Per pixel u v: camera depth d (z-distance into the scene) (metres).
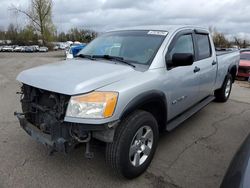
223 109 6.18
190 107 4.56
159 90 3.26
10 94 7.28
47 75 2.98
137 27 4.31
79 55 4.19
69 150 2.75
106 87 2.70
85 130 2.64
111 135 2.71
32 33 63.47
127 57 3.62
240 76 11.68
